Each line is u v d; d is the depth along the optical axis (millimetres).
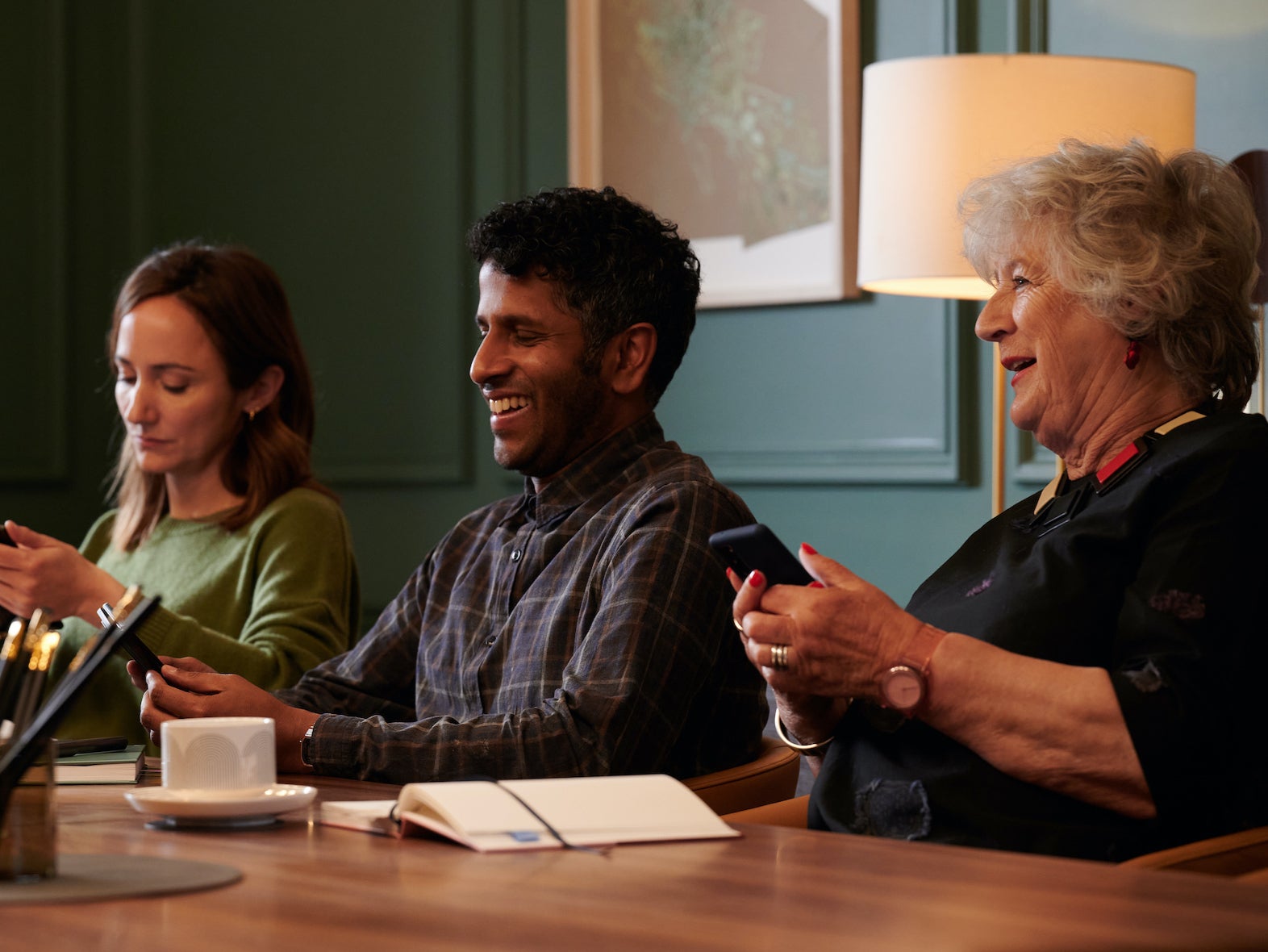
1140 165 1598
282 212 5035
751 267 3979
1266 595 1414
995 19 3594
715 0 4031
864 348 3799
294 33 5012
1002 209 1641
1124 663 1403
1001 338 1655
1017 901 932
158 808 1210
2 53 5152
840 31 3793
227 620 2547
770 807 1669
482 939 825
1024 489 3547
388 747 1650
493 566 1991
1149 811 1358
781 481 3920
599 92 4250
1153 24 3363
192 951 797
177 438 2600
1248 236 1602
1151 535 1459
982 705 1375
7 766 964
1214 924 871
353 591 2676
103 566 2742
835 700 1641
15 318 5160
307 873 1023
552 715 1662
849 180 3801
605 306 1913
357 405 4871
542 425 1929
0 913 893
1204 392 1583
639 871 1032
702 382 4098
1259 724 1454
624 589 1741
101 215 5332
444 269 4688
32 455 5176
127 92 5309
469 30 4637
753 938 830
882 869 1042
